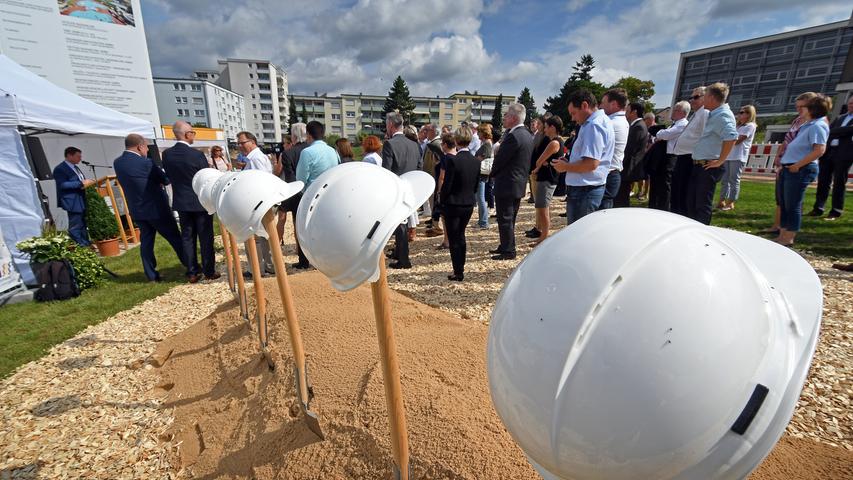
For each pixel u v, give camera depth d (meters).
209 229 5.66
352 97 96.31
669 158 6.10
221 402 2.76
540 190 5.67
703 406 0.54
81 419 2.80
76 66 11.15
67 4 10.79
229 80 98.19
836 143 6.46
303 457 1.97
